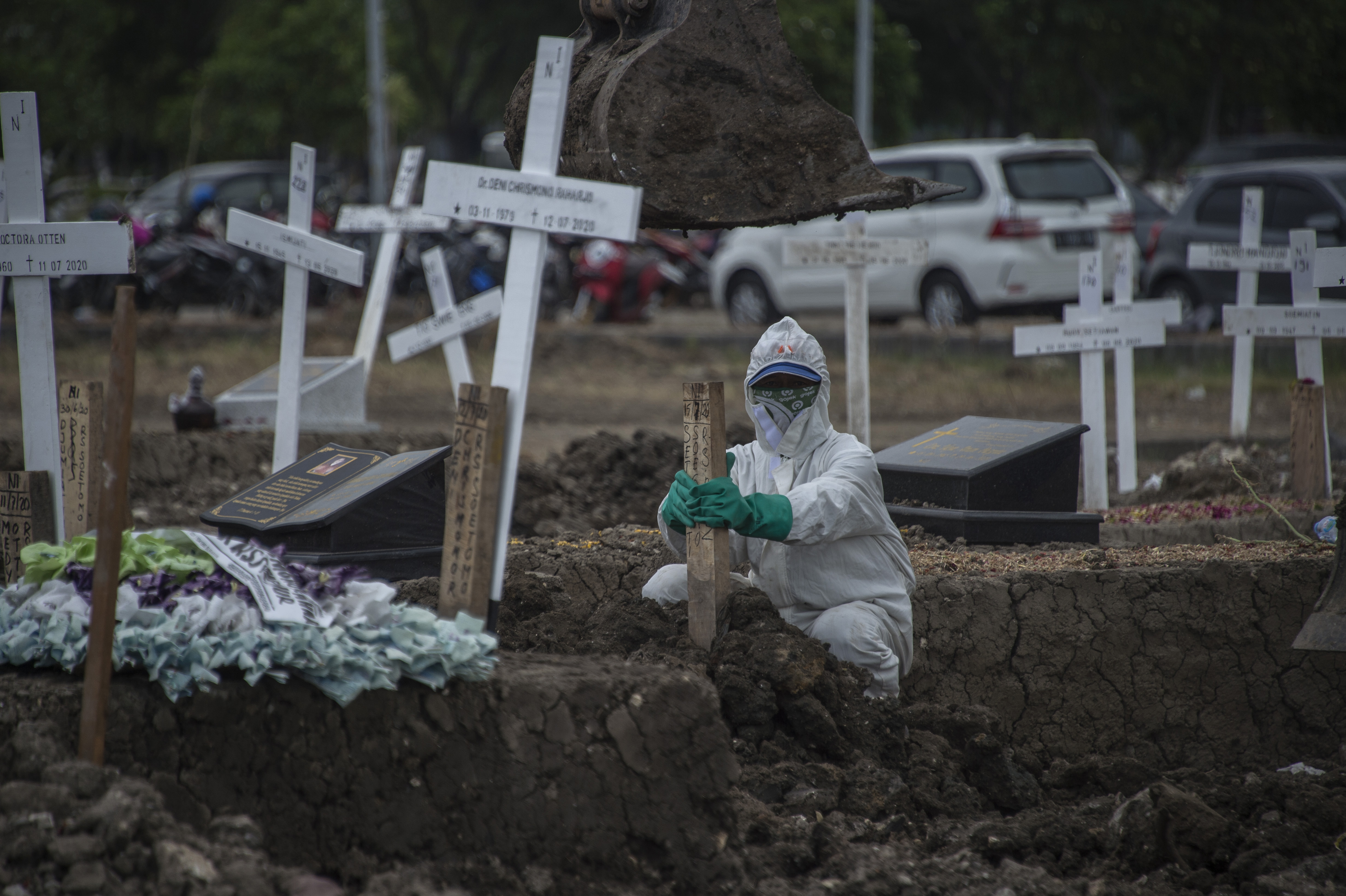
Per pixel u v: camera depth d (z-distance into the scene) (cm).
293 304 2589
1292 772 1764
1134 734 1991
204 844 1115
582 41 1686
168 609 1258
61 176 10319
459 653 1233
